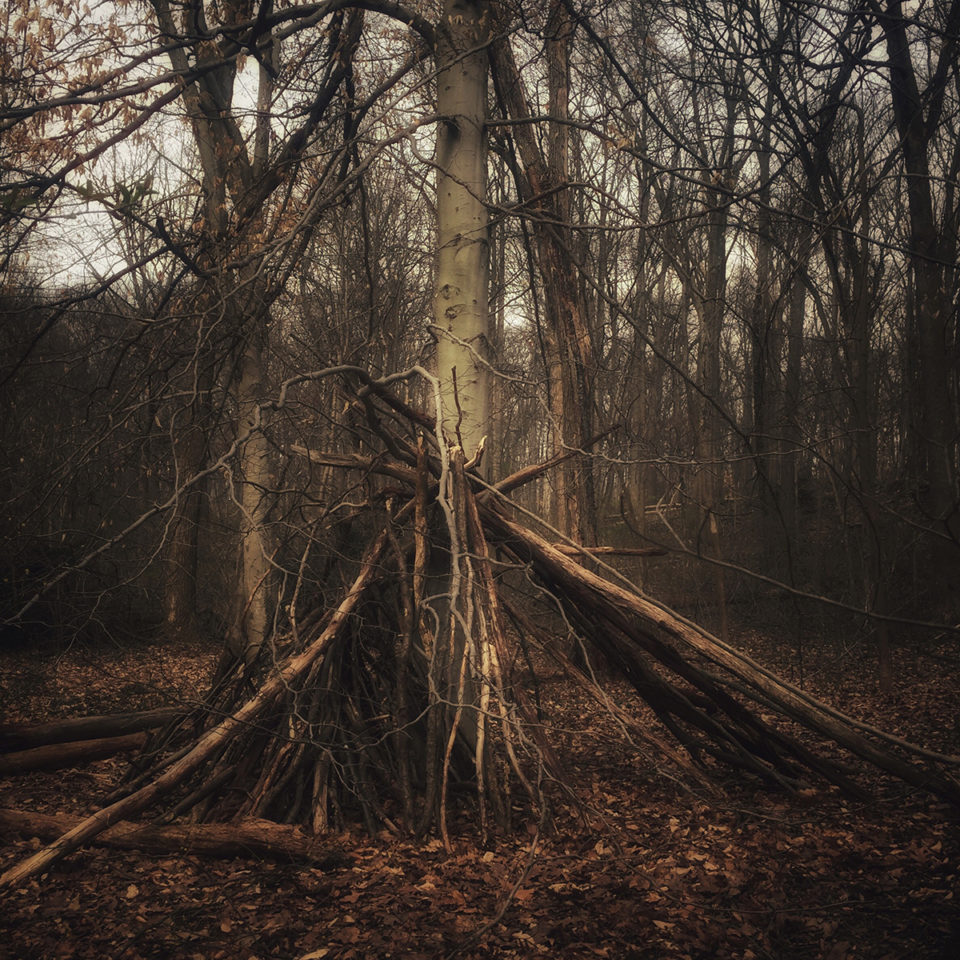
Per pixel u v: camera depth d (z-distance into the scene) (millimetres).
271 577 8391
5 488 6551
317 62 7988
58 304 5766
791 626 15898
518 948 3670
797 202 8609
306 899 4195
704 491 14266
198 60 7105
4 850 4723
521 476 6613
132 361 6754
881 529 16031
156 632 14312
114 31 5496
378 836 5008
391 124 8180
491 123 6375
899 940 3738
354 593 5691
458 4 6375
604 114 6453
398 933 3783
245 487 8469
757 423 6418
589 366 12242
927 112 11258
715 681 5945
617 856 4770
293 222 7488
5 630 11648
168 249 5629
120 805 4516
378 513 6383
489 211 6441
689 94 9578
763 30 7121
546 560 6027
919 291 13781
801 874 4590
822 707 5285
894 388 16875
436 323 6344
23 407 7711
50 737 7055
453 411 6168
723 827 5363
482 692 5047
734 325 17969
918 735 8867
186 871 4543
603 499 18859
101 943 3713
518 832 5223
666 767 6812
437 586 6090
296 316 10867
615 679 10672
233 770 5449
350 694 5812
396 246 12805
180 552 13961
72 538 6566
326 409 7523
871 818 5570
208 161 9812
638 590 5773
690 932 3846
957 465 14727
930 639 14445
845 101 7223
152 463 6059
